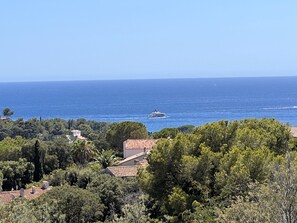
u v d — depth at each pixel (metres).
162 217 40.44
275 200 23.97
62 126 176.50
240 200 26.20
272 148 46.62
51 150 98.75
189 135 43.31
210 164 40.19
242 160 37.72
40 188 71.38
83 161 96.25
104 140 107.75
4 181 88.25
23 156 95.50
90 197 52.47
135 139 95.94
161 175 41.41
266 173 36.19
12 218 27.39
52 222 46.16
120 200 55.22
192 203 37.50
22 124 173.12
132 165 74.94
